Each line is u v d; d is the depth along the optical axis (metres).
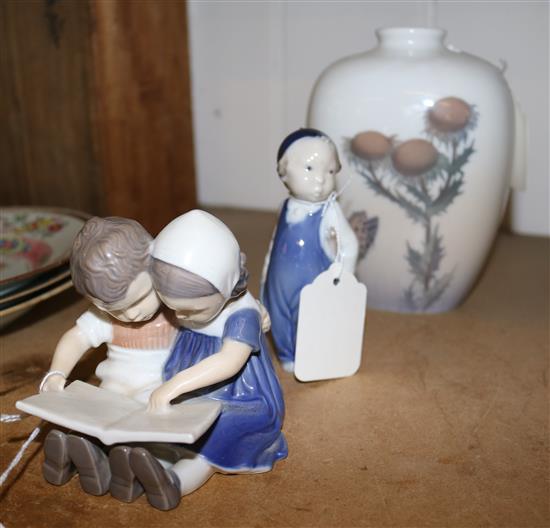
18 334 0.76
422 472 0.52
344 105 0.74
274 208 1.24
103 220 0.46
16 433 0.57
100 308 0.47
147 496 0.48
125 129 0.96
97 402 0.48
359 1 1.06
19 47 0.94
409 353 0.73
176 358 0.51
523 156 0.81
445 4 1.02
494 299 0.88
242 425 0.50
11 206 0.95
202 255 0.43
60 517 0.47
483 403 0.62
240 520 0.47
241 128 1.21
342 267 0.65
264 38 1.14
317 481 0.51
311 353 0.64
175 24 1.02
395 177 0.75
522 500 0.49
